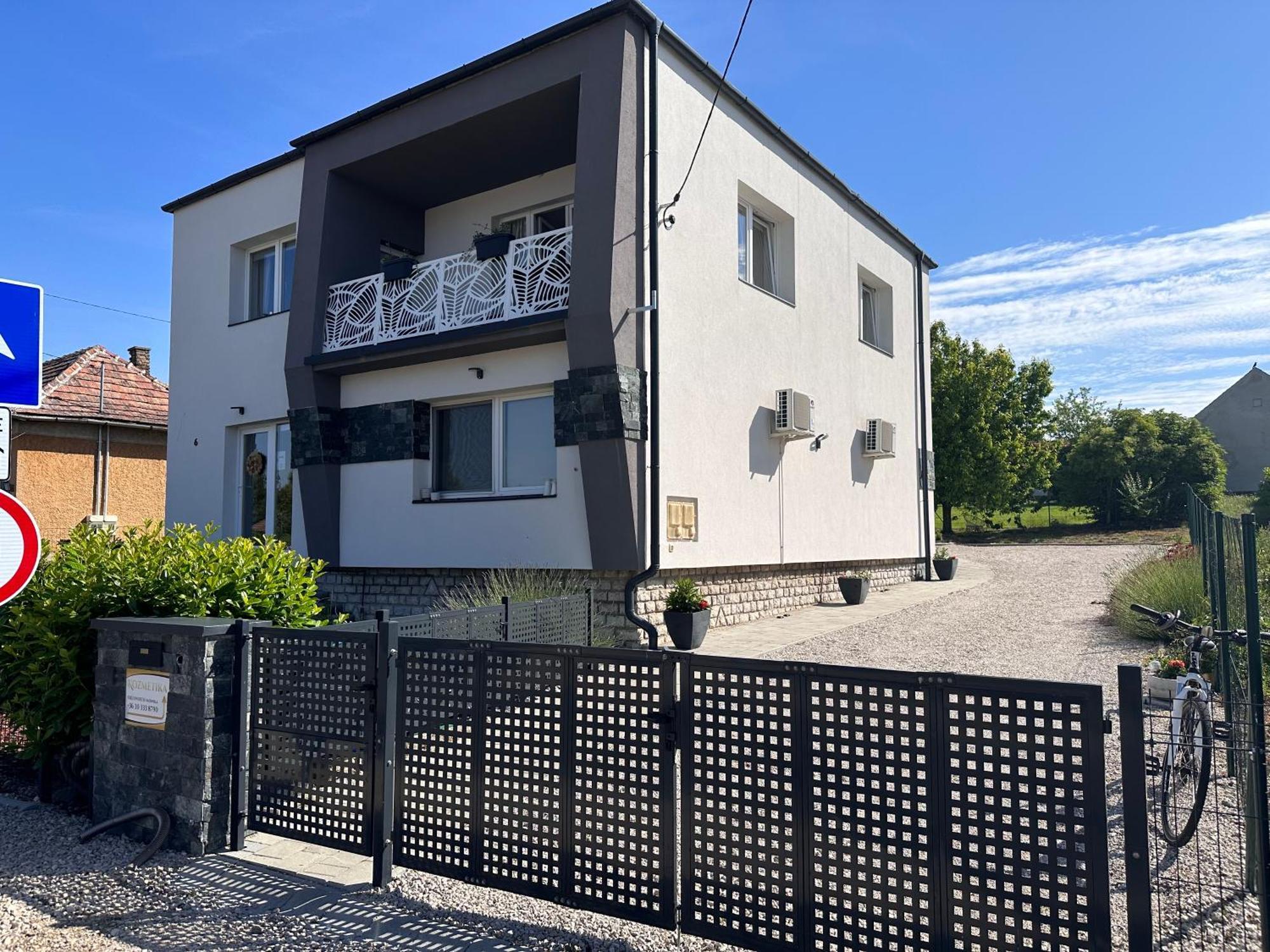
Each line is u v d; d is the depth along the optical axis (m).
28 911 3.62
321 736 4.15
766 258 12.90
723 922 3.14
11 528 3.66
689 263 10.44
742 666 3.15
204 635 4.26
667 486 9.88
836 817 2.95
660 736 3.29
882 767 2.88
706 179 10.84
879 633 10.16
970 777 2.79
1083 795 2.55
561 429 9.66
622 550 9.27
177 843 4.30
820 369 13.63
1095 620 10.65
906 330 17.20
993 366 31.67
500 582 9.25
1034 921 2.62
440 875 3.78
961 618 11.38
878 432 15.03
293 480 12.87
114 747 4.60
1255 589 3.75
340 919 3.51
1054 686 2.61
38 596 5.05
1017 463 32.22
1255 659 3.69
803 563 13.11
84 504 17.22
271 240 13.62
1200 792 3.79
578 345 9.27
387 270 11.14
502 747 3.64
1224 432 45.56
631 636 9.42
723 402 11.02
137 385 18.78
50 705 4.94
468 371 10.70
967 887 2.72
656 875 3.27
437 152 11.23
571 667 3.51
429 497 11.21
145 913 3.59
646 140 9.70
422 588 11.21
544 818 3.53
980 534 33.84
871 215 15.64
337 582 12.01
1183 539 19.80
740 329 11.46
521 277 10.33
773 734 3.08
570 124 10.53
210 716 4.27
